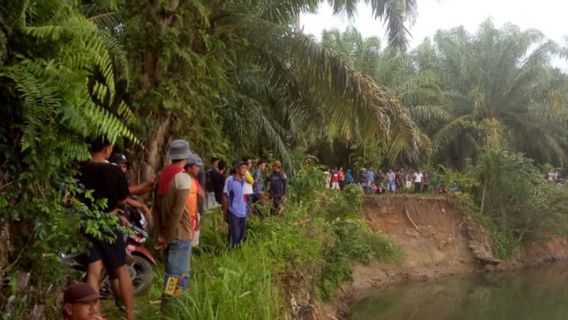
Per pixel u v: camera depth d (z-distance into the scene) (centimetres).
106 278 567
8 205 341
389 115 994
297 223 1103
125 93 739
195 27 833
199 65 814
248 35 988
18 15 337
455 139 2781
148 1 780
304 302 872
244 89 1345
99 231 423
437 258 2122
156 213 554
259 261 740
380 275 1869
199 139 852
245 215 853
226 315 532
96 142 461
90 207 441
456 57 2945
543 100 2781
